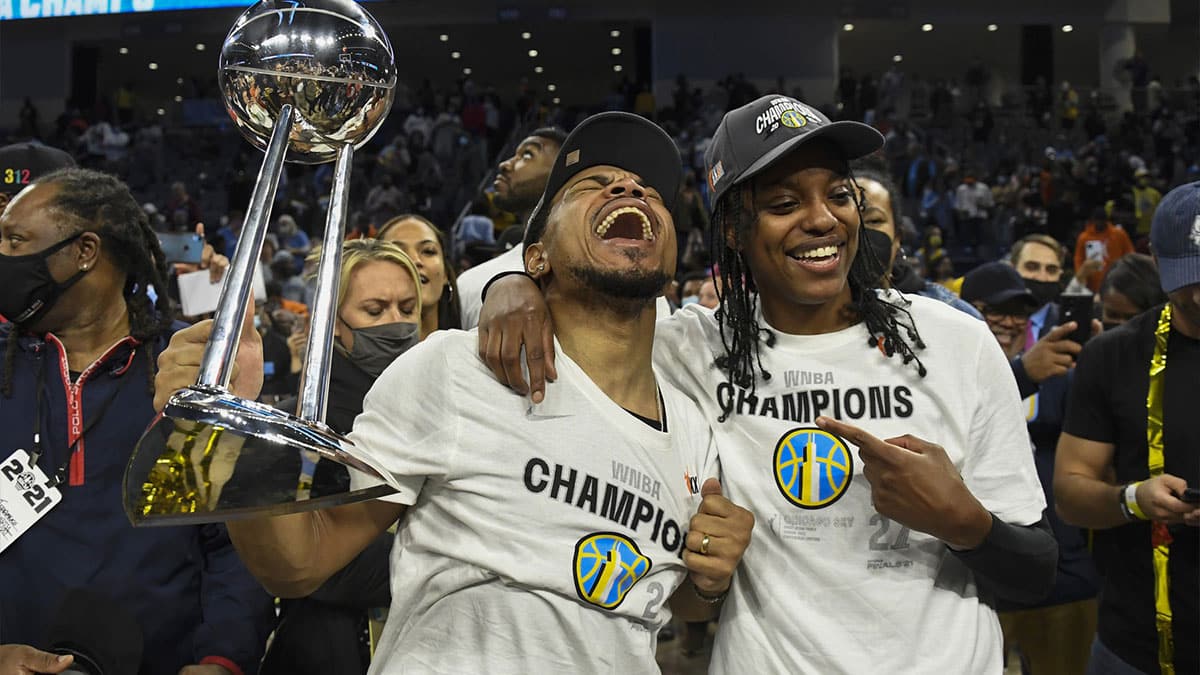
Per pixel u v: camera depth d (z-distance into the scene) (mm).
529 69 25469
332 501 979
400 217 2969
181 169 17406
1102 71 21469
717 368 1666
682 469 1503
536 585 1336
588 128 1471
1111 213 13500
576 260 1412
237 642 1787
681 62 20688
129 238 1822
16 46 21406
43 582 1705
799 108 1619
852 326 1664
